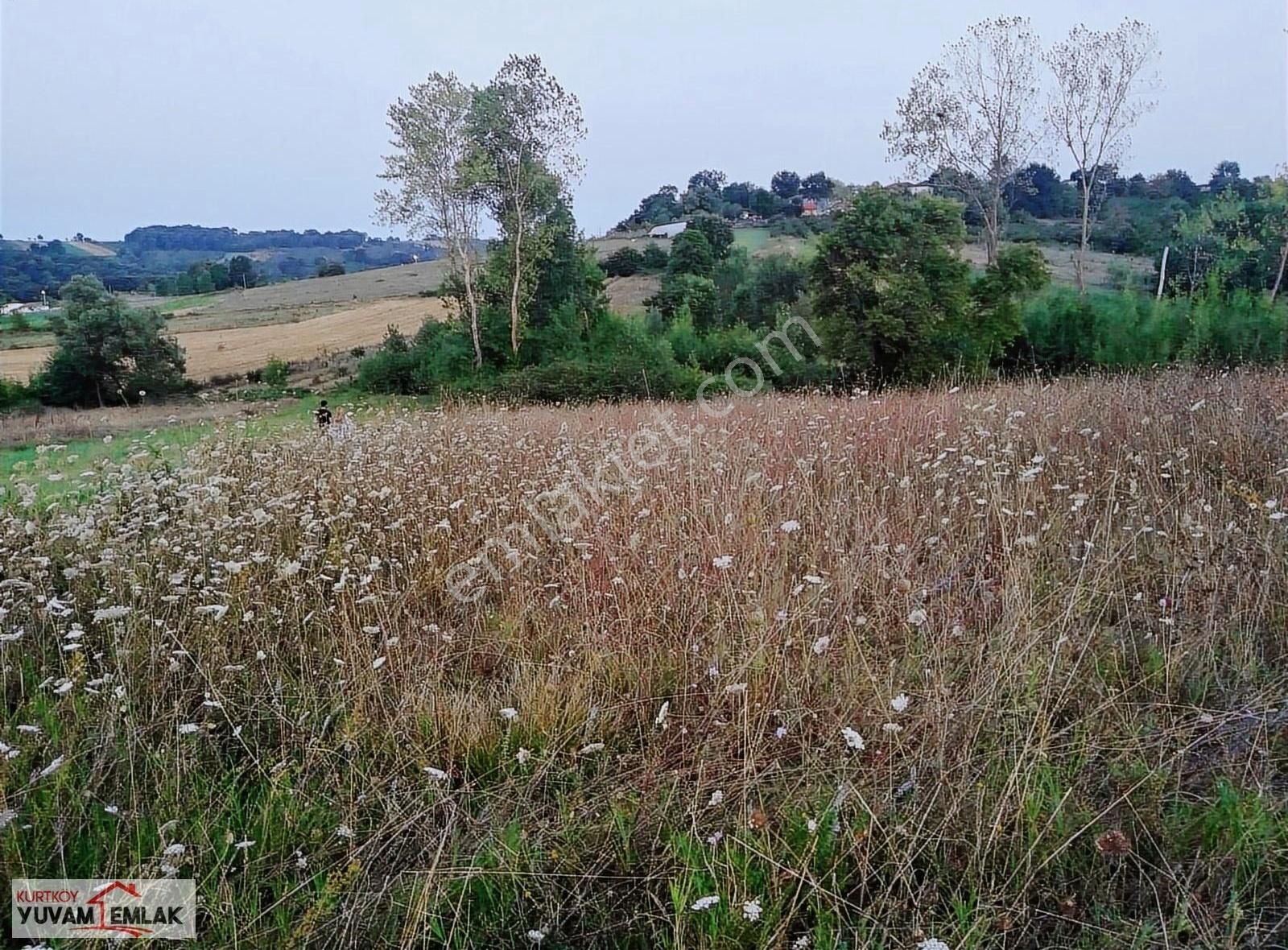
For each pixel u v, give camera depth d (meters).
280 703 3.42
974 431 6.25
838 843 2.41
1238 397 6.63
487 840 2.61
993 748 2.71
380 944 2.27
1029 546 4.06
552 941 2.30
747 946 2.16
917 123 29.94
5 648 3.62
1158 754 2.66
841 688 3.15
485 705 3.27
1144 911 2.18
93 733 3.01
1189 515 4.05
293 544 5.07
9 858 2.45
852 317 20.73
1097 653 3.23
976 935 2.07
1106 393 7.66
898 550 4.11
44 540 4.94
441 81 28.84
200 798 2.83
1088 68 29.95
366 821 2.75
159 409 23.59
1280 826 2.31
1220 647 3.23
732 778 2.82
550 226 30.81
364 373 29.97
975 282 22.67
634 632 3.79
